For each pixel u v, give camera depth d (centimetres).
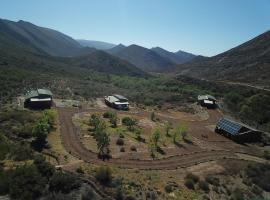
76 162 5534
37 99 9762
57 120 8425
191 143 7731
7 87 11694
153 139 6906
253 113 10788
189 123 9856
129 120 8431
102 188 4544
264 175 6050
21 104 9894
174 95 13538
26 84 12875
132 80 18688
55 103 10688
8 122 7438
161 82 17000
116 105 10956
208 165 6291
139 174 5356
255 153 7612
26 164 4744
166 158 6375
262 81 16150
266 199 5216
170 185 5038
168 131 8431
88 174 4931
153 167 5822
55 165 5253
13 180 4312
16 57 18975
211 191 5178
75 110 9988
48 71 18312
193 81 16638
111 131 7775
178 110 11450
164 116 10488
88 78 18762
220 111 11506
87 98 12319
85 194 4328
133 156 6231
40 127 6306
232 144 8156
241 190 5362
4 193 4212
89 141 6862
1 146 5578
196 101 12556
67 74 19012
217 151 7325
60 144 6462
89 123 8369
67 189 4366
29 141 6322
